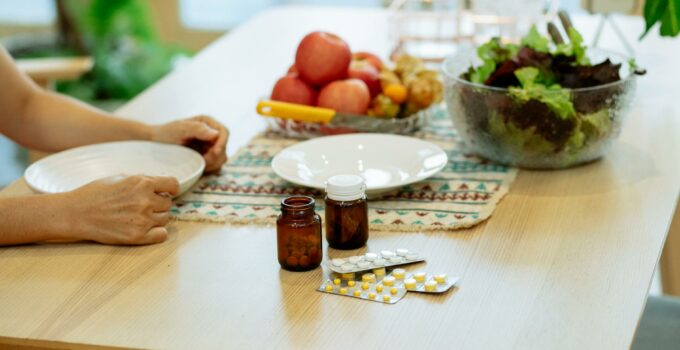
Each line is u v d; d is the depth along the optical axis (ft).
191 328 3.12
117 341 3.05
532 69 4.42
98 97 14.39
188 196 4.34
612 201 4.17
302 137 5.20
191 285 3.45
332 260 3.52
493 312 3.18
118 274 3.56
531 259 3.60
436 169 4.36
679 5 4.89
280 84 5.19
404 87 5.17
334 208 3.71
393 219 4.00
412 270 3.53
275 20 8.09
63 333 3.12
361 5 14.64
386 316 3.17
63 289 3.44
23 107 5.06
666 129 5.14
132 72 14.43
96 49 14.88
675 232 6.59
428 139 5.14
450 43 6.36
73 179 4.48
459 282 3.42
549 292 3.32
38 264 3.67
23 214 3.76
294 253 3.52
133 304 3.31
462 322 3.12
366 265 3.47
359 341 3.01
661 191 4.25
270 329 3.10
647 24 5.01
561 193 4.29
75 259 3.71
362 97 5.07
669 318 5.09
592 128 4.41
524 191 4.33
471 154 4.87
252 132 5.33
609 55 4.90
